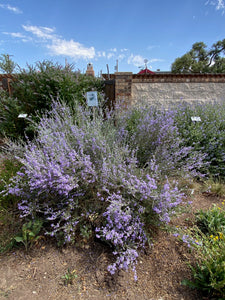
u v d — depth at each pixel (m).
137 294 1.47
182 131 3.54
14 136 4.35
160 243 1.91
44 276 1.61
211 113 3.88
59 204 2.13
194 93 6.49
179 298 1.43
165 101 6.43
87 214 1.98
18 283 1.54
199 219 2.16
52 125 2.79
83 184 2.12
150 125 3.06
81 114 3.16
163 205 1.79
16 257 1.79
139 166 2.87
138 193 2.00
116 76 5.50
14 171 2.66
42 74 4.51
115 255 1.78
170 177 2.77
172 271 1.63
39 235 1.99
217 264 1.44
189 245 1.70
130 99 5.65
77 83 4.71
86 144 2.42
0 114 4.64
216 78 6.45
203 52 26.03
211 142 3.30
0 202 2.29
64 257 1.78
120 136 2.92
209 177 3.18
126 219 1.71
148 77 6.27
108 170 2.04
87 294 1.46
